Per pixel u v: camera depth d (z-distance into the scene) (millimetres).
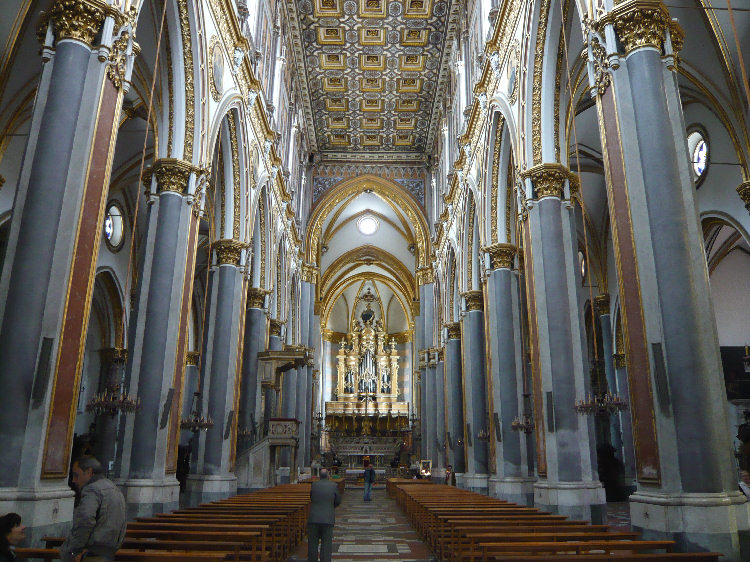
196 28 11875
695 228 7316
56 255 6902
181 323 11602
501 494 14688
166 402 10930
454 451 23516
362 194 35375
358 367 46469
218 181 16172
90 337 23156
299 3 23734
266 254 20375
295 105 28156
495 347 15914
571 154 20328
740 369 20172
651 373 7090
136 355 11133
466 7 22016
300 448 28969
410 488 16812
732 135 13844
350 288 49094
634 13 7926
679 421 6781
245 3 15852
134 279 23750
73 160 7191
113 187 20297
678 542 6438
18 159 15461
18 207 6949
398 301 48750
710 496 6453
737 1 12352
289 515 9039
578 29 13719
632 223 7555
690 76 14188
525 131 12727
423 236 32875
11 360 6516
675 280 7094
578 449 10617
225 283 15930
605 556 4930
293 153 27266
